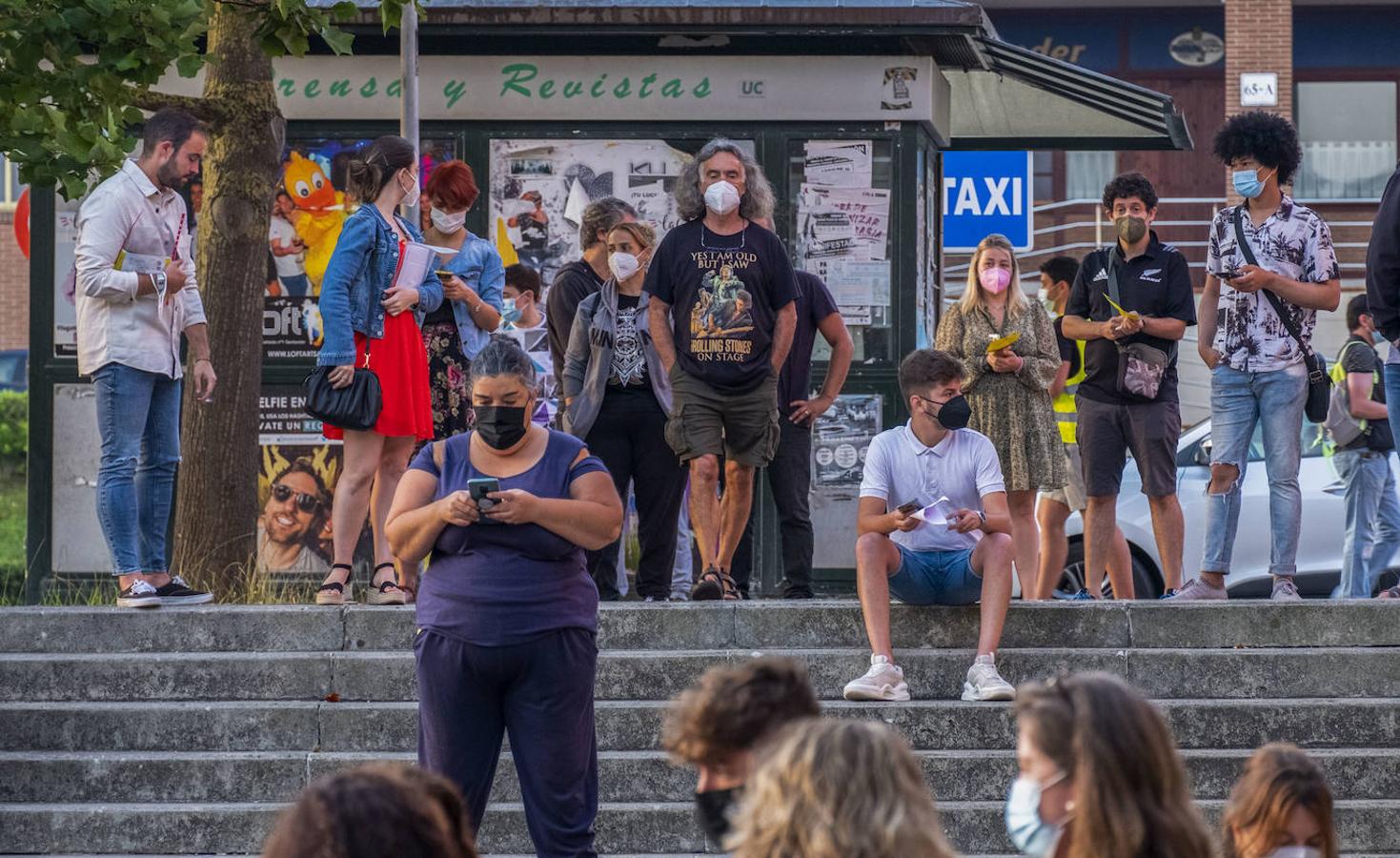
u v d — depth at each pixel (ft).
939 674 69.97
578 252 103.35
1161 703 68.90
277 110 92.68
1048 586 91.71
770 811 28.30
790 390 79.97
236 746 68.49
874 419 102.53
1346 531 101.40
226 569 90.07
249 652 71.82
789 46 102.47
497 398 52.13
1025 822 33.32
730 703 36.04
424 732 52.85
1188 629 71.97
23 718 68.59
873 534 69.41
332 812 26.43
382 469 75.41
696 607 72.28
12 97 73.51
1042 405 83.41
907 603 71.72
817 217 103.14
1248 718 68.44
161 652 71.92
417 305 74.69
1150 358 81.30
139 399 73.87
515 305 99.50
